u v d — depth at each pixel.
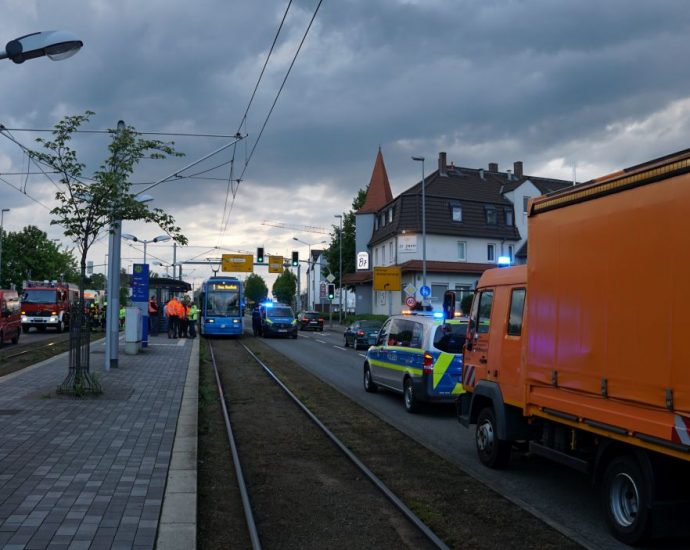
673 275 4.86
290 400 14.09
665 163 5.00
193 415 10.49
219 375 18.64
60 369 16.42
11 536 5.11
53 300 39.88
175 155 12.59
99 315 39.31
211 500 6.86
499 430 7.88
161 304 37.06
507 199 54.34
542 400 6.82
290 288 121.00
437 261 49.97
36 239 65.50
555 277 6.55
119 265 17.05
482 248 51.81
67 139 11.77
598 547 5.58
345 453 8.95
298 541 5.70
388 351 14.06
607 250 5.68
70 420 9.90
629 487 5.64
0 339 26.81
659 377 4.96
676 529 5.25
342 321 63.50
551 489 7.40
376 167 63.00
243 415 12.18
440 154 57.19
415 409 12.48
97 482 6.64
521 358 7.39
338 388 16.23
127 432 9.09
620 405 5.48
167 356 21.09
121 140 12.12
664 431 4.91
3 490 6.33
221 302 36.38
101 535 5.16
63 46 8.78
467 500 6.93
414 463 8.55
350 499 6.95
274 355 25.73
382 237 54.41
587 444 6.36
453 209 50.97
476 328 8.88
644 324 5.16
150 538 5.12
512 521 6.26
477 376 8.68
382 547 5.57
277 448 9.40
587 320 5.96
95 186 11.90
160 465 7.34
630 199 5.41
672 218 4.90
